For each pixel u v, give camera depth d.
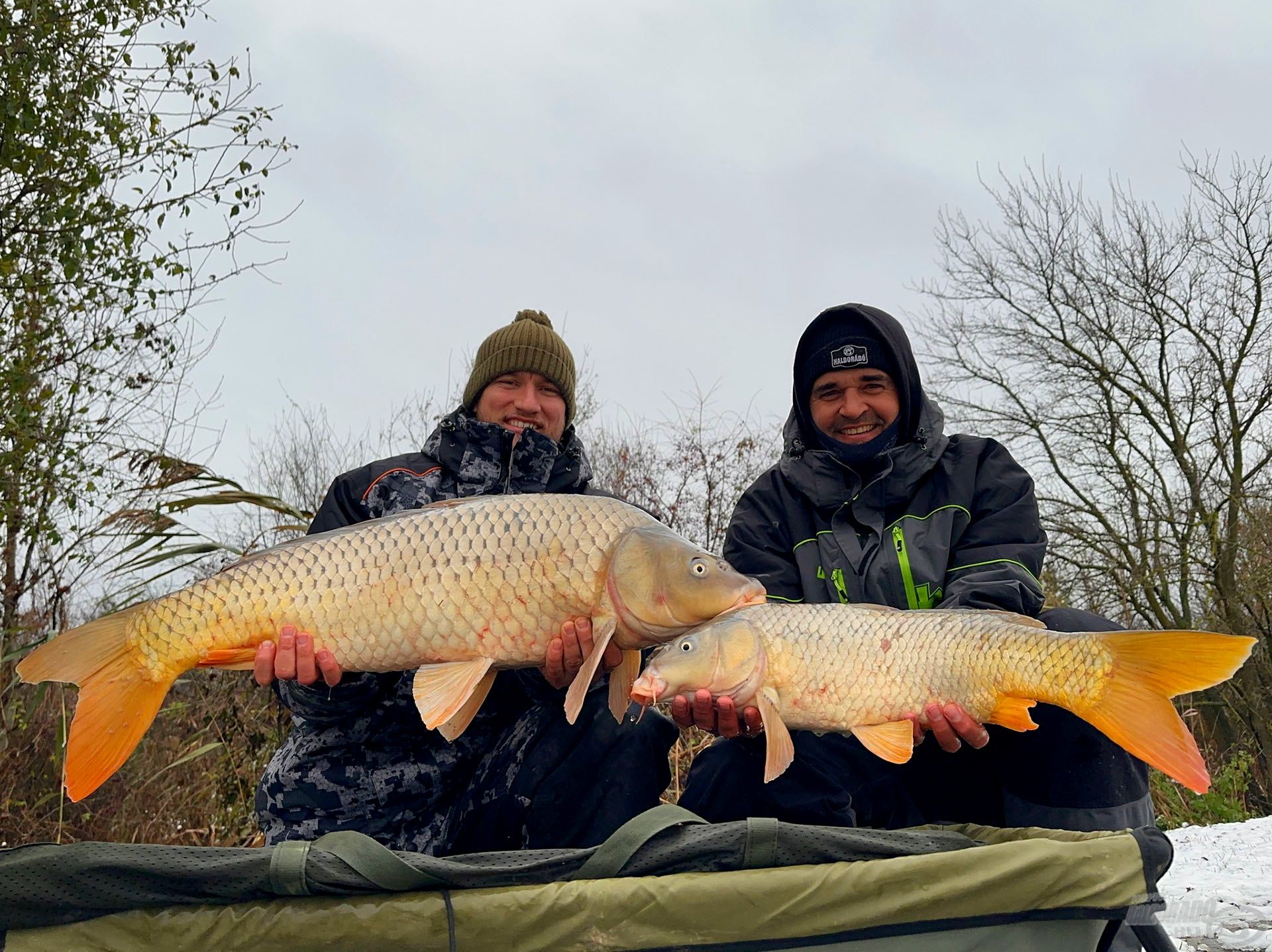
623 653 2.03
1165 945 1.71
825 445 2.75
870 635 1.99
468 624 1.92
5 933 1.46
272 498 4.63
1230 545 10.80
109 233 5.73
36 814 4.86
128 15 5.76
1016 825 2.16
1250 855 3.76
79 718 1.81
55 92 5.62
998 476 2.58
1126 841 1.61
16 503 5.09
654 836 1.56
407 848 2.31
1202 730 7.93
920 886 1.54
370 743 2.31
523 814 2.26
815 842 1.57
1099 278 11.80
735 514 2.79
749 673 1.95
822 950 1.52
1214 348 11.48
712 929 1.51
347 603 1.89
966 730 1.97
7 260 5.38
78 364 5.59
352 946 1.48
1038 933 1.57
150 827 4.73
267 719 4.66
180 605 1.87
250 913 1.48
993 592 2.26
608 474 9.59
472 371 2.83
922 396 2.69
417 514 1.96
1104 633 1.88
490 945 1.49
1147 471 11.65
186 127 5.88
